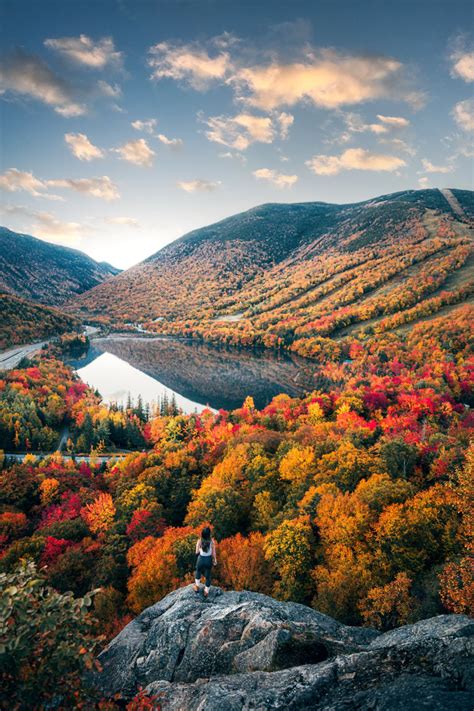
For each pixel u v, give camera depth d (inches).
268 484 2235.5
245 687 309.7
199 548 503.2
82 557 1696.6
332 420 4409.5
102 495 2320.4
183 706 316.5
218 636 407.2
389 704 233.9
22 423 5036.9
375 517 1424.7
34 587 295.4
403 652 299.1
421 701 228.7
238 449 2721.5
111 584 1545.3
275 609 453.7
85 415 5083.7
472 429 2947.8
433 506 1384.1
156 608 512.4
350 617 1149.7
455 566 801.6
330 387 7175.2
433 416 4015.8
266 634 386.6
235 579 1379.2
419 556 1221.7
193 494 2405.3
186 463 3070.9
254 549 1509.6
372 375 6446.9
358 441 2689.5
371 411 4512.8
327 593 1196.5
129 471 3147.1
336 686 281.7
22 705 265.9
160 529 1956.2
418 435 3248.0
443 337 7347.4
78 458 4510.3
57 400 6117.1
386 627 1047.6
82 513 2242.9
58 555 1731.1
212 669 374.9
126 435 5147.6
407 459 2144.4
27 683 264.5
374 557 1262.3
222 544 1595.7
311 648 354.0
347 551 1304.1
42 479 2847.0
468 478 821.9
